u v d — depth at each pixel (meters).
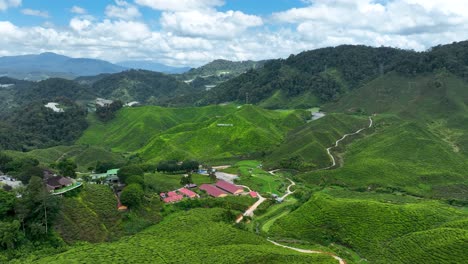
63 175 129.25
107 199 112.06
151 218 110.50
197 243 91.31
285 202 134.75
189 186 142.12
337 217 107.50
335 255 92.88
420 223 100.44
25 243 87.75
